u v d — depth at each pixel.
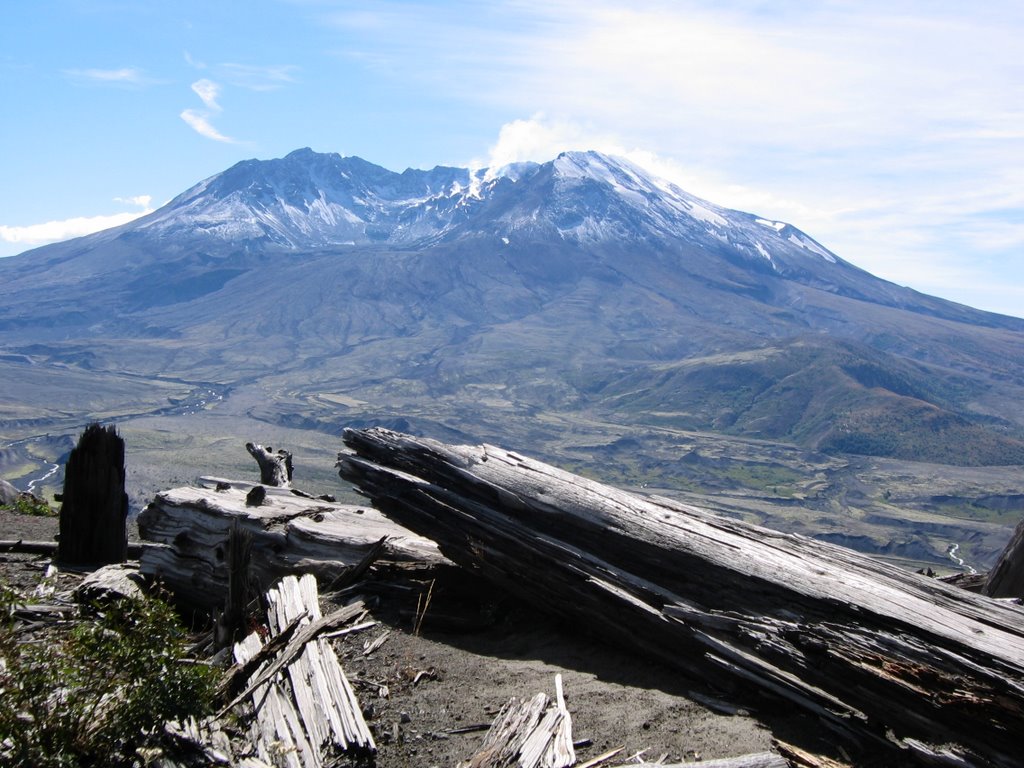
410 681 6.96
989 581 8.62
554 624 8.05
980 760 4.94
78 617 7.41
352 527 9.83
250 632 7.75
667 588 7.10
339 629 7.92
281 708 6.17
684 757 5.36
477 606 8.60
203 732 5.77
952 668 5.36
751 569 6.66
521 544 7.88
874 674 5.50
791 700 5.84
